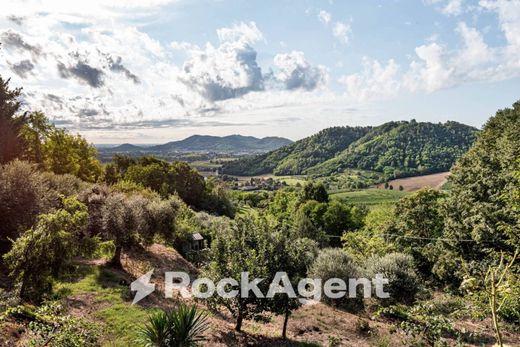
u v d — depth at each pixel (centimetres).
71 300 978
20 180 1127
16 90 2136
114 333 856
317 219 5184
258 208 8450
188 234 2352
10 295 741
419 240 2981
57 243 846
